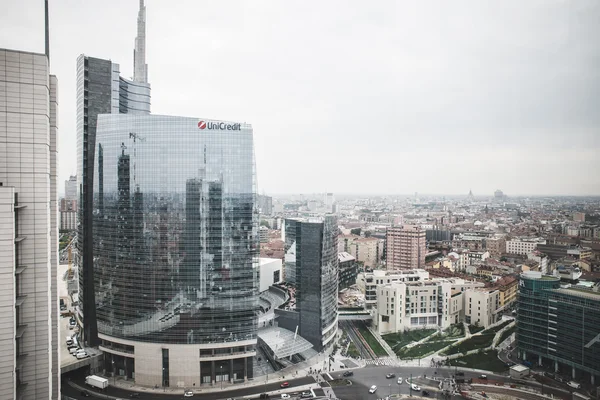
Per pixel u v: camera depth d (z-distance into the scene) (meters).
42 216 115.38
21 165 112.94
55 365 144.88
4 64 110.81
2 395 99.44
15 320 109.00
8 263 100.62
